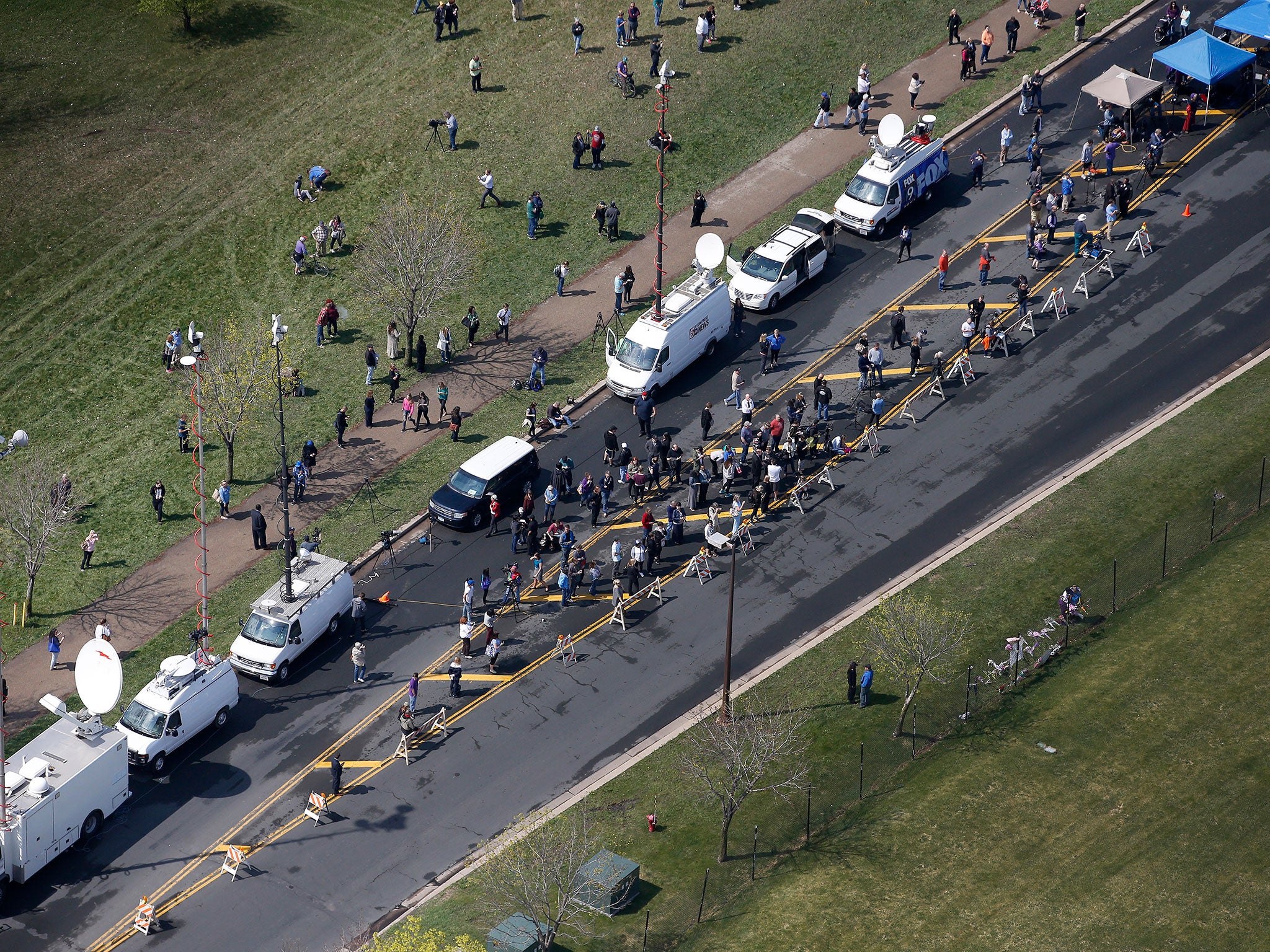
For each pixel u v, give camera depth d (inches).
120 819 5324.8
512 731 5570.9
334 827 5265.8
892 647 5398.6
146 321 7578.7
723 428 6761.8
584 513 6451.8
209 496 6722.4
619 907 4805.6
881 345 7027.6
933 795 5049.2
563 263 7647.6
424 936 4384.8
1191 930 4466.0
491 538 6392.7
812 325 7199.8
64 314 7632.9
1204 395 6555.1
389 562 6309.1
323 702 5748.0
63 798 5093.5
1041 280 7229.3
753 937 4626.0
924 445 6530.5
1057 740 5167.3
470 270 7578.7
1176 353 6771.7
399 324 7426.2
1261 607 5536.4
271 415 7012.8
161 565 6446.9
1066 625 5595.5
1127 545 5935.0
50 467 6889.8
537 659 5841.5
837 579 6018.7
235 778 5472.4
